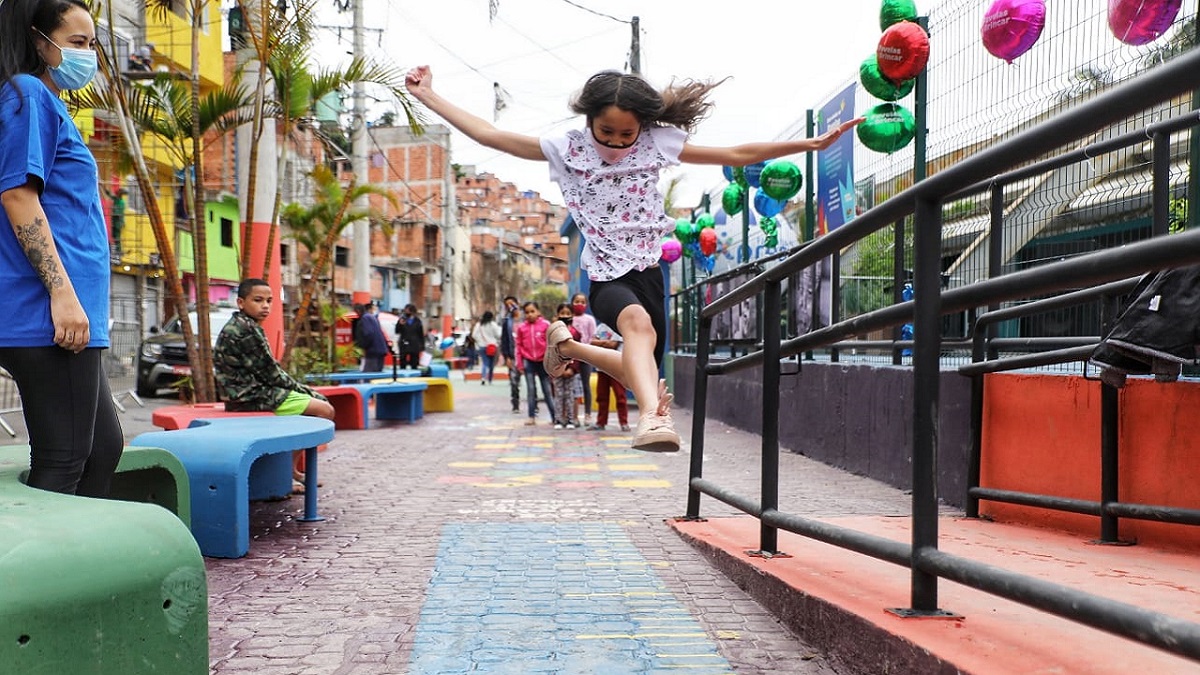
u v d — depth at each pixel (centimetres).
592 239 350
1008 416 546
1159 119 526
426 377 1705
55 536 217
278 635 345
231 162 3134
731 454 942
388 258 6069
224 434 516
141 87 1038
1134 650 239
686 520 556
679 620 362
